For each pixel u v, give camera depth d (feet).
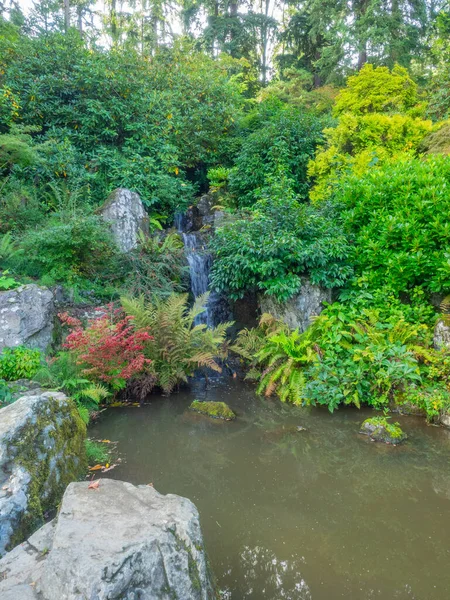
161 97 38.01
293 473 12.98
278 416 18.03
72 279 24.31
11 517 8.53
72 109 33.81
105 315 22.18
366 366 19.10
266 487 12.09
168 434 15.94
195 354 21.62
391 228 21.83
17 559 6.77
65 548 5.97
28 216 26.86
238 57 72.59
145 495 7.77
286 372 20.33
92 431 16.14
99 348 18.67
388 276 22.36
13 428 9.91
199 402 18.75
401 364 18.44
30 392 15.35
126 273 26.25
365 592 8.02
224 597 7.81
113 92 35.94
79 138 33.65
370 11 52.26
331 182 28.09
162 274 27.04
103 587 5.43
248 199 35.12
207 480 12.43
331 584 8.23
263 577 8.40
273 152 34.50
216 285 25.95
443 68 40.24
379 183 24.23
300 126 36.14
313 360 20.13
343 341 20.79
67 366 18.45
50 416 11.37
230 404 19.62
